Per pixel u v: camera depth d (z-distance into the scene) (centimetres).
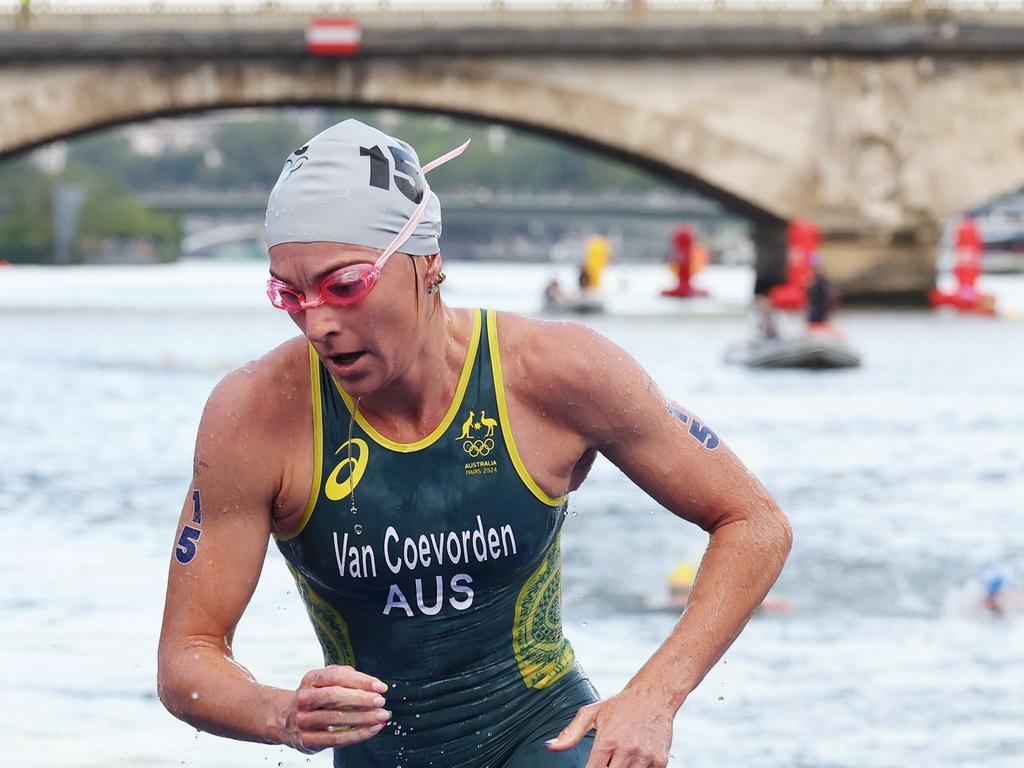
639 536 1104
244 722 302
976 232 4600
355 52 4194
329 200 295
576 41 4238
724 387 2377
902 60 4372
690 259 5853
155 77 4222
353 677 292
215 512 318
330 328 296
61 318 4094
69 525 1127
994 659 773
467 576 327
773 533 327
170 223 12181
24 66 4184
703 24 4306
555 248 15912
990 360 2970
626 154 4462
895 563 1030
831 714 663
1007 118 4412
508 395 321
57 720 618
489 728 342
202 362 2770
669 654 315
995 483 1426
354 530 320
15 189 10556
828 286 2870
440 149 15200
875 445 1698
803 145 4378
